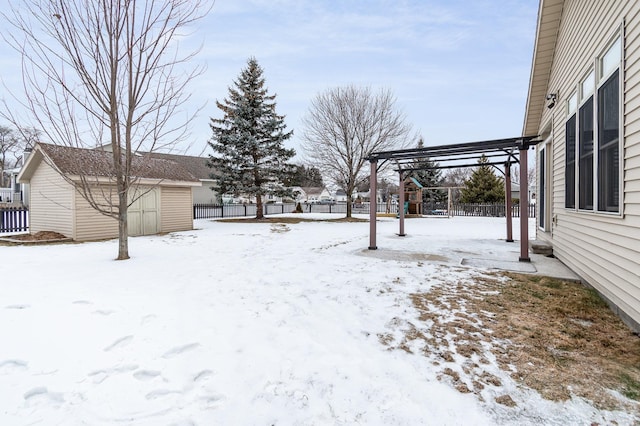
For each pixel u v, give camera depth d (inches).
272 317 131.1
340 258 251.3
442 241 349.4
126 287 171.2
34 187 400.2
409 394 81.8
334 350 104.4
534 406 77.0
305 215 944.3
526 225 231.0
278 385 86.3
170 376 89.9
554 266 215.0
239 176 701.9
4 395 80.7
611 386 84.7
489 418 73.0
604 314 133.3
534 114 294.2
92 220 373.7
